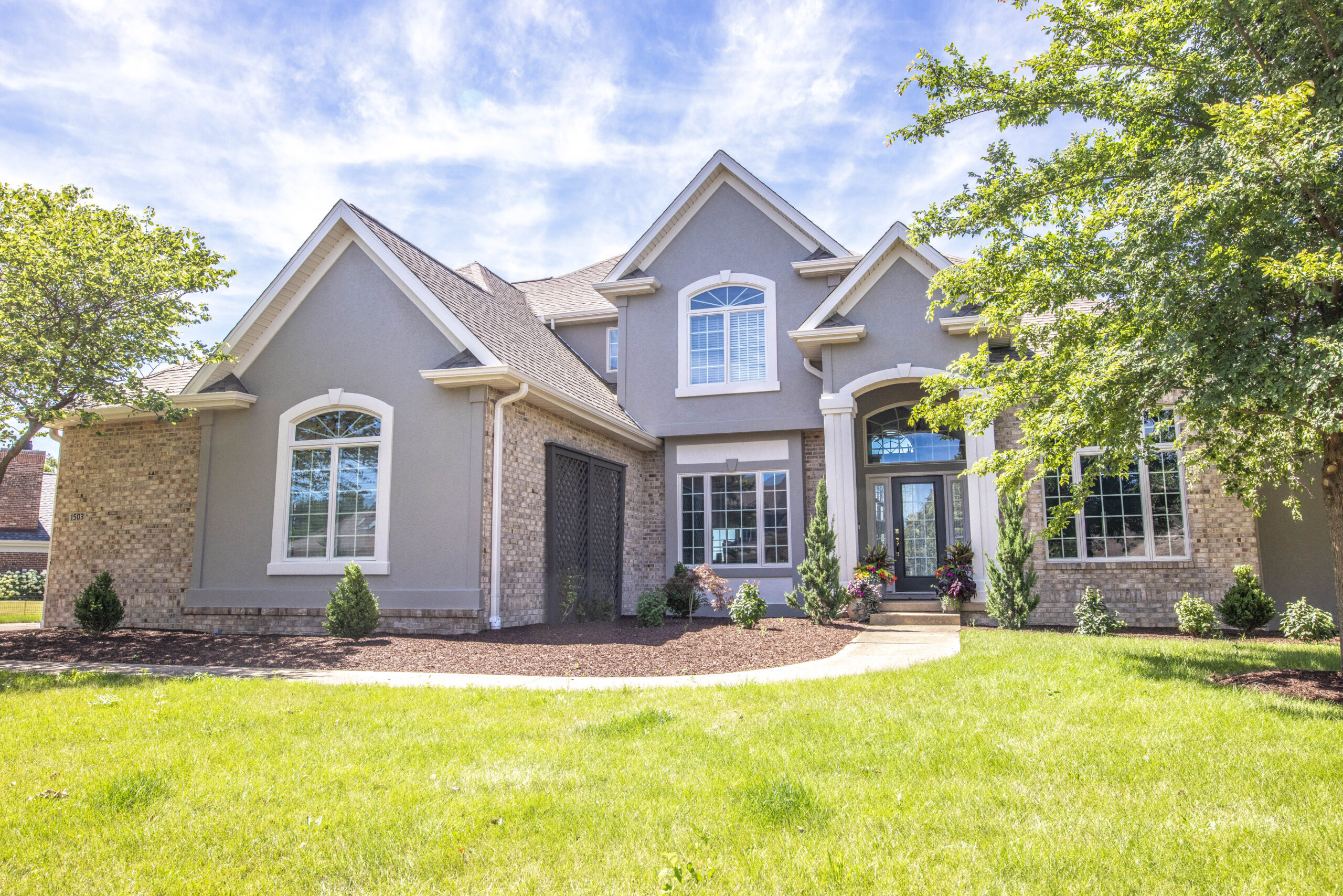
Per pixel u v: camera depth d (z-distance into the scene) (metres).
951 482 16.28
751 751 5.23
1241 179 6.03
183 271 12.45
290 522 13.16
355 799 4.35
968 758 4.91
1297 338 6.40
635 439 16.34
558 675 8.86
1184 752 4.95
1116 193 7.60
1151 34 7.77
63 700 7.05
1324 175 5.99
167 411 12.78
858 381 14.77
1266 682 7.06
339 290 13.41
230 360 13.13
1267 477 8.63
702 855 3.58
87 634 12.93
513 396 12.42
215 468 13.59
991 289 8.78
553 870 3.46
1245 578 12.16
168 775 4.70
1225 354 6.32
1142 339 6.76
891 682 7.53
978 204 8.62
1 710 6.66
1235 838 3.66
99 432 13.83
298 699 7.09
